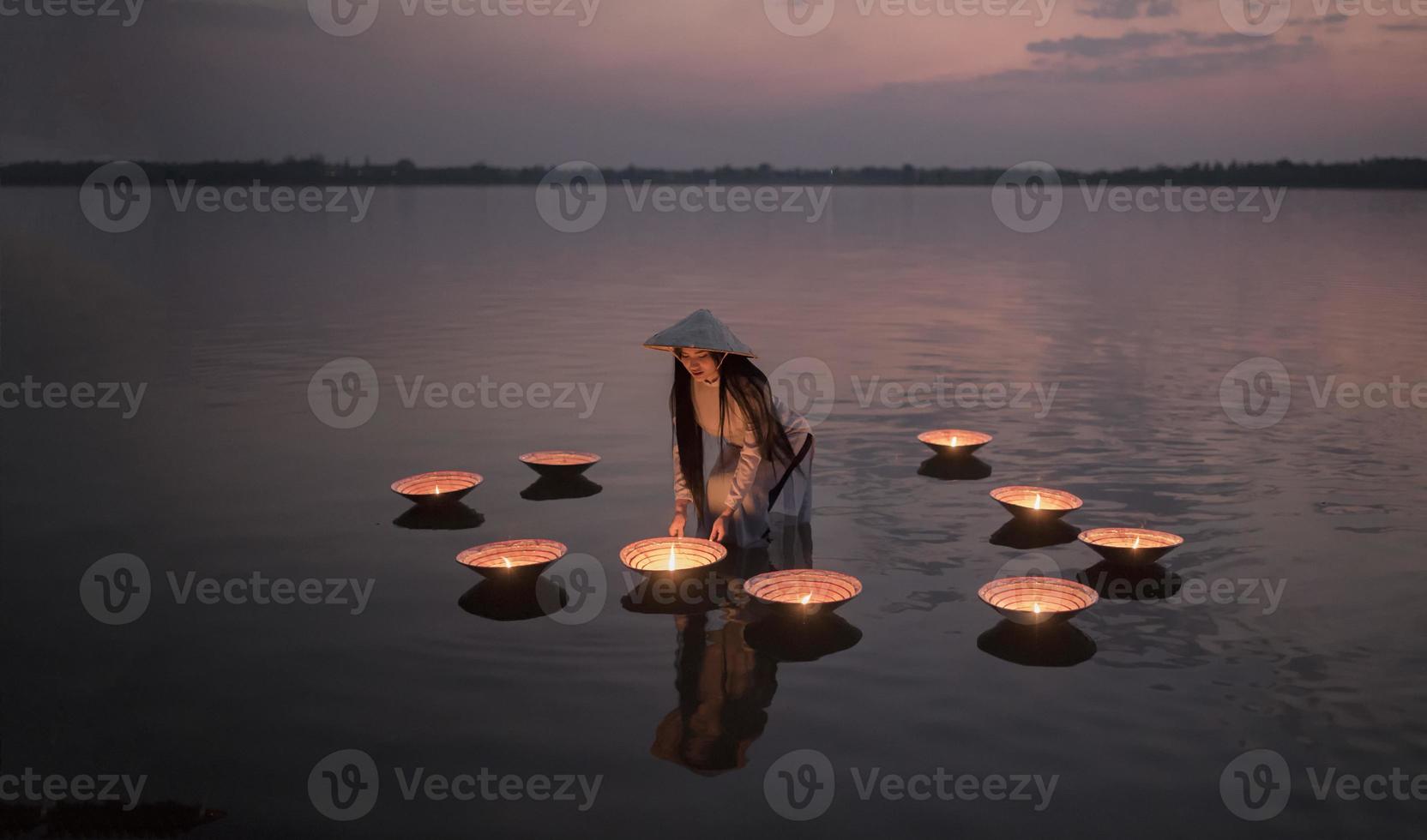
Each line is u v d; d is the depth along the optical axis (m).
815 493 4.77
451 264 15.39
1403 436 5.70
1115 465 5.18
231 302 10.93
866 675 3.00
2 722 2.74
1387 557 3.89
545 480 5.02
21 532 4.16
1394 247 18.80
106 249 16.31
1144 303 11.30
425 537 4.18
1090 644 3.19
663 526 4.35
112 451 5.36
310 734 2.69
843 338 9.09
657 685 2.94
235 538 4.13
